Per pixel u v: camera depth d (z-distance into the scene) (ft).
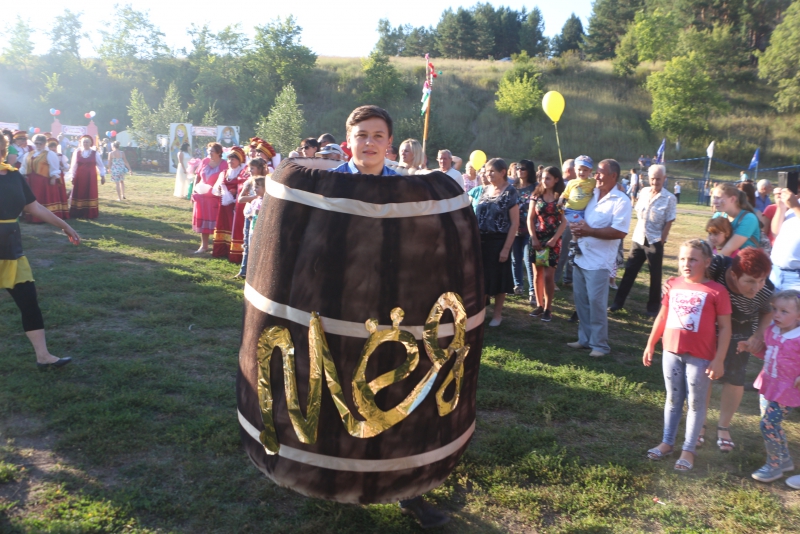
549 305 23.75
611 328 23.53
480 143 157.89
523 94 163.73
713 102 166.91
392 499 8.82
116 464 11.73
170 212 47.26
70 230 16.26
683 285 12.97
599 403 15.89
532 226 23.39
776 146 162.91
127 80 195.42
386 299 8.27
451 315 8.80
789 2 221.46
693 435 12.80
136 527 9.95
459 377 9.00
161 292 23.71
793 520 11.23
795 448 14.15
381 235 8.26
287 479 8.76
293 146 110.73
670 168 150.00
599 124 168.76
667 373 13.12
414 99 177.27
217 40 197.16
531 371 17.85
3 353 16.67
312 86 184.44
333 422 8.43
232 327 20.25
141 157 104.63
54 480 11.08
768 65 187.11
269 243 8.77
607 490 11.84
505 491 11.61
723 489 12.19
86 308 20.79
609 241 19.53
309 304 8.36
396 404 8.49
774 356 12.46
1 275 15.05
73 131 113.60
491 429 14.15
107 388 14.79
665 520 11.05
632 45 207.92
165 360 16.98
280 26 182.70
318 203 8.39
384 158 10.01
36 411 13.55
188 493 10.94
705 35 206.69
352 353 8.29
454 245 8.75
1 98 178.81
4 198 14.78
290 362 8.50
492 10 333.01
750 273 13.03
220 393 14.87
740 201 16.35
